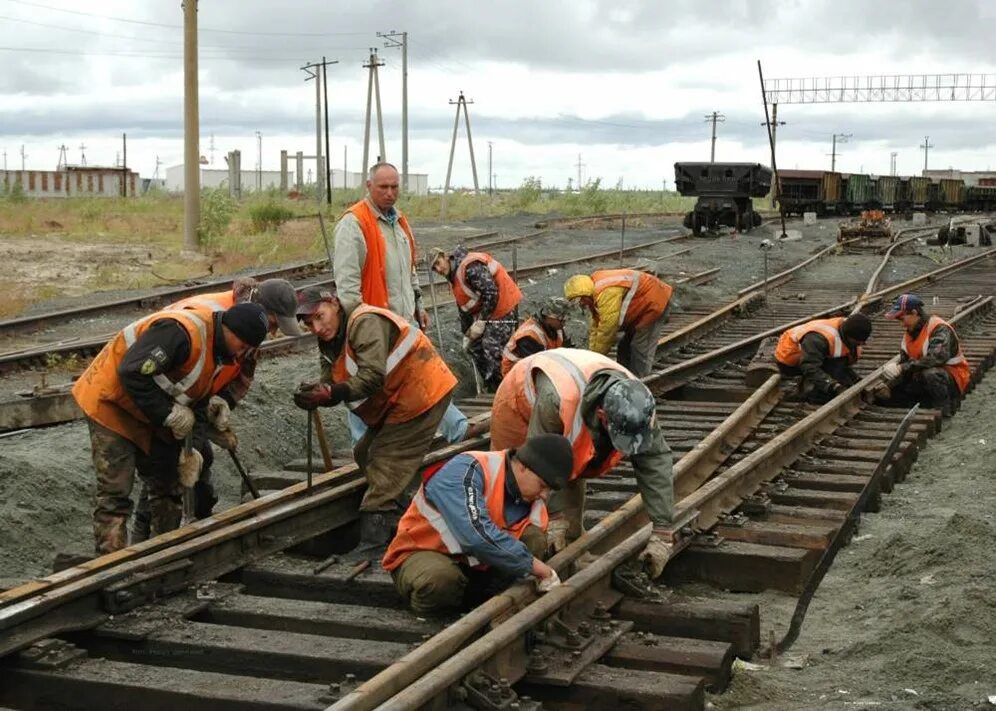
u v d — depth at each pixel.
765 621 5.80
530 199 50.59
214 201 26.11
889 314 10.80
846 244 30.58
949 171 85.19
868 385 10.55
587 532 5.87
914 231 38.84
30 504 7.36
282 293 5.83
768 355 12.34
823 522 6.98
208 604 5.27
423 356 6.02
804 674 5.16
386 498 6.07
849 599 6.12
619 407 4.75
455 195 56.81
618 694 4.46
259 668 4.76
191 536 5.62
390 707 3.83
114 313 15.68
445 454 7.32
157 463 6.07
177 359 5.47
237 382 6.28
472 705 4.23
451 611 5.26
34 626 4.70
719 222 34.75
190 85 24.69
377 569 5.80
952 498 7.88
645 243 29.31
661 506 5.26
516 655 4.63
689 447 8.70
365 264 6.97
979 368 12.78
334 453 8.62
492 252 25.36
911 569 6.36
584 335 14.52
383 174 6.96
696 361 12.06
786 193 47.66
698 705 4.52
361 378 5.69
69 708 4.52
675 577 6.32
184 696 4.36
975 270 24.53
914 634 5.41
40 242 27.33
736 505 7.11
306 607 5.29
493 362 9.82
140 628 4.91
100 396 5.67
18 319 14.16
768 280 21.19
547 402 5.02
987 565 6.26
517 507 5.00
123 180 75.25
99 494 5.79
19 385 10.81
